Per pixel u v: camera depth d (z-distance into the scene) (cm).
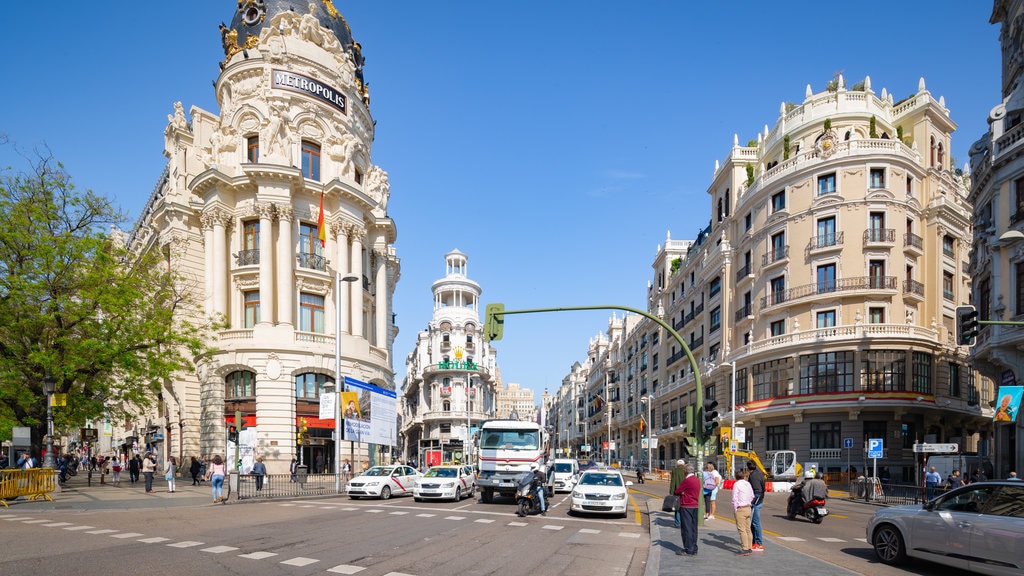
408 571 1075
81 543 1280
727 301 4897
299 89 4109
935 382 3850
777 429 4219
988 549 1016
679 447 6134
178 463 3981
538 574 1080
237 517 1853
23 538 1341
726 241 4959
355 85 4547
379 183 4788
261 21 4319
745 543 1203
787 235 4197
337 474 2970
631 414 8225
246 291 3966
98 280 2728
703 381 5312
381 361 4412
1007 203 2362
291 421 3750
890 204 3894
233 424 3775
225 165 4031
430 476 2589
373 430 3434
